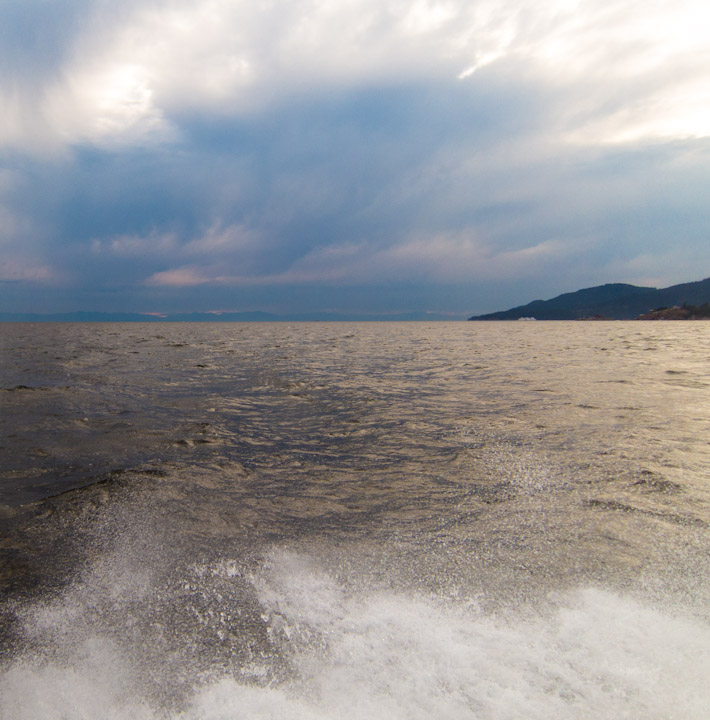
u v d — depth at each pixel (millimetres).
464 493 5406
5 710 2330
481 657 2598
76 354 24031
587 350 27141
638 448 6961
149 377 15320
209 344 33469
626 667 2482
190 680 2514
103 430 8508
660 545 3990
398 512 4914
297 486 5762
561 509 4828
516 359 21516
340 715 2236
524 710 2217
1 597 3365
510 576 3529
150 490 5520
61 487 5656
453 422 8953
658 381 13781
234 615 3092
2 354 23844
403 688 2387
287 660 2637
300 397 11844
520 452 6930
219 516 4824
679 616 2957
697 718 2125
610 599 3174
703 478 5637
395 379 14938
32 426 8734
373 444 7621
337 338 44938
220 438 8039
